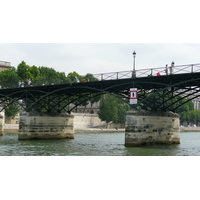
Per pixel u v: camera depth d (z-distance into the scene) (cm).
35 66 11494
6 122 9994
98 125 12419
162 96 4097
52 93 4941
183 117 15388
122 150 3725
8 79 10375
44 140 5028
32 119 5050
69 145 4397
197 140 6253
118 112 12400
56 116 5325
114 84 4150
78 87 4359
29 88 5031
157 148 3919
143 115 4038
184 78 3625
